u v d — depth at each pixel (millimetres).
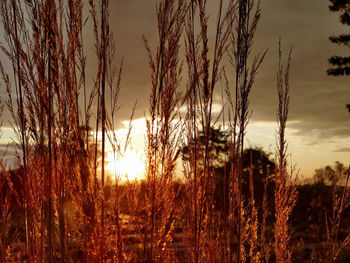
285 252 2891
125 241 2178
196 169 2322
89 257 2088
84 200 2084
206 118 2307
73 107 2158
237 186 2367
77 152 2141
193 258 2287
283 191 2943
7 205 2369
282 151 2932
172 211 2260
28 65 2139
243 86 2285
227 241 2395
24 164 2230
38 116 2166
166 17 2271
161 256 2184
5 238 2381
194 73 2328
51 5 2111
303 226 10062
